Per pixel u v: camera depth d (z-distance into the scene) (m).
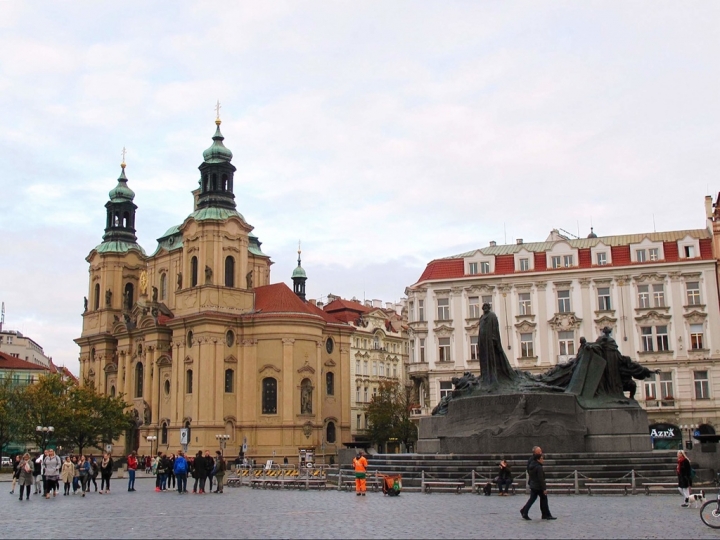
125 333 108.31
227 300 97.81
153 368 103.50
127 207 119.62
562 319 81.12
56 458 42.91
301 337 97.25
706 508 22.30
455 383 44.25
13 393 92.44
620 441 38.56
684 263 78.44
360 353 126.31
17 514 31.00
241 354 97.00
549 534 20.97
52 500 40.00
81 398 93.62
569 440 38.06
